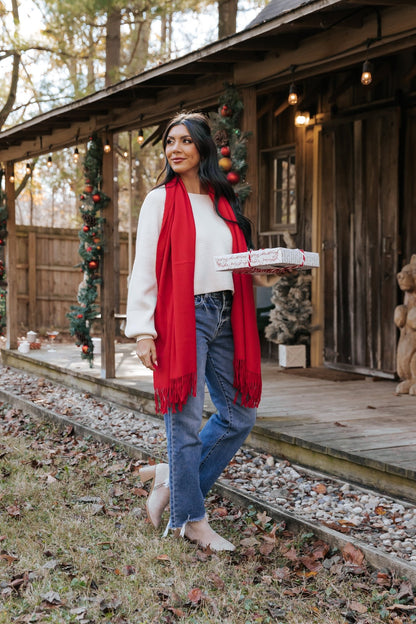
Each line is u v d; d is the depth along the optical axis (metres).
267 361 7.48
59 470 4.00
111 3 10.73
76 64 13.70
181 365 2.62
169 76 5.21
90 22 11.46
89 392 6.37
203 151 2.82
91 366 6.79
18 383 7.13
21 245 11.41
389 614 2.28
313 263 2.54
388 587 2.47
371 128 6.08
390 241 5.91
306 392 5.32
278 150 7.42
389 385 5.75
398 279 5.20
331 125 6.49
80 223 13.21
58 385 6.94
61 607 2.30
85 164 6.27
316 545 2.83
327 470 3.59
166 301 2.71
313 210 6.77
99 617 2.25
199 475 2.93
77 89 12.02
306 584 2.53
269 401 4.88
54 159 12.70
